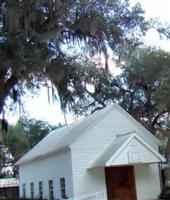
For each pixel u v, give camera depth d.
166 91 39.75
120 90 45.59
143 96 45.41
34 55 18.98
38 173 39.41
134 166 31.64
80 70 27.33
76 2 20.58
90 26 20.89
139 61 43.03
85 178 30.84
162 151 49.72
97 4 21.19
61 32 20.84
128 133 30.84
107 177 31.28
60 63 21.06
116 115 32.66
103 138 31.86
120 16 22.31
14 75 19.58
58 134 39.41
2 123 22.39
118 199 31.00
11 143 59.28
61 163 33.12
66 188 32.03
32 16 18.64
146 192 31.50
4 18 18.31
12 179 60.47
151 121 46.25
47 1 18.95
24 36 18.59
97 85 42.22
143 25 23.33
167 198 30.75
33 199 39.09
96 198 27.70
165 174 34.34
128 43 23.06
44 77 20.72
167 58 42.66
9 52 18.31
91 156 31.28
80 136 31.31
